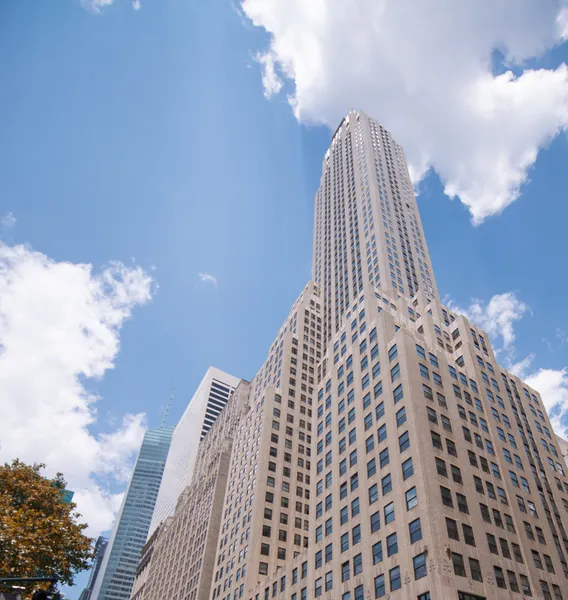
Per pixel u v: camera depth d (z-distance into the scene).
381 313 69.19
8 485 48.41
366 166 126.12
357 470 58.62
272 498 84.25
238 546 82.56
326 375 78.88
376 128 147.25
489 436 59.53
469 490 50.19
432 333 72.31
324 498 63.31
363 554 50.69
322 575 56.31
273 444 91.69
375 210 109.88
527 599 45.03
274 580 68.00
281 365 107.25
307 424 99.50
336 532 57.34
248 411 113.69
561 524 57.53
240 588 75.19
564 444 90.94
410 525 46.28
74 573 48.25
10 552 39.16
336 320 107.88
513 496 54.38
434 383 58.78
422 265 109.00
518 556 48.81
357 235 113.69
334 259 120.56
